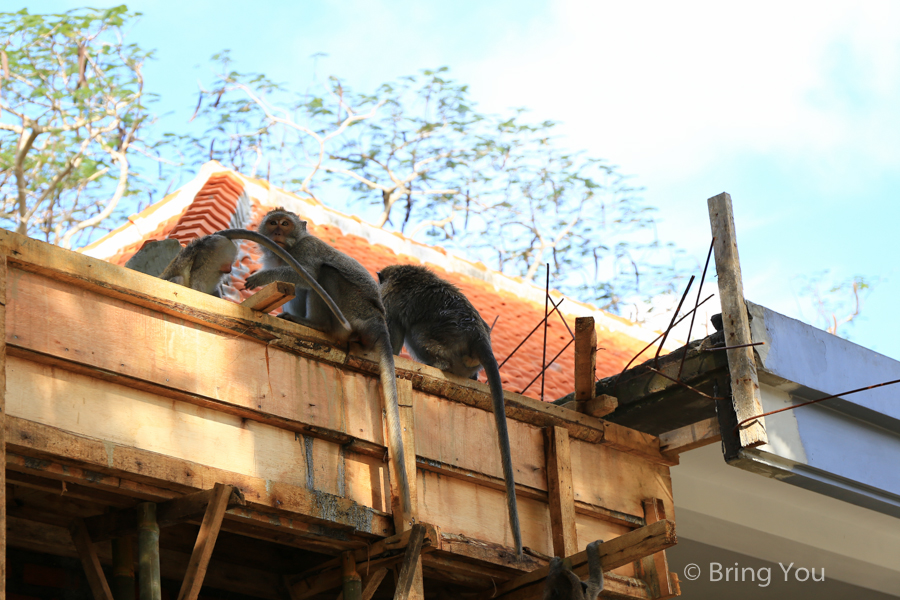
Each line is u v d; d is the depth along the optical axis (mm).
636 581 7016
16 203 17562
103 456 4824
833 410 7758
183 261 6441
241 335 5633
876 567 10148
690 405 7719
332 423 5844
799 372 7426
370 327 6266
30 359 4816
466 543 6148
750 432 6965
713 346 7418
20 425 4582
